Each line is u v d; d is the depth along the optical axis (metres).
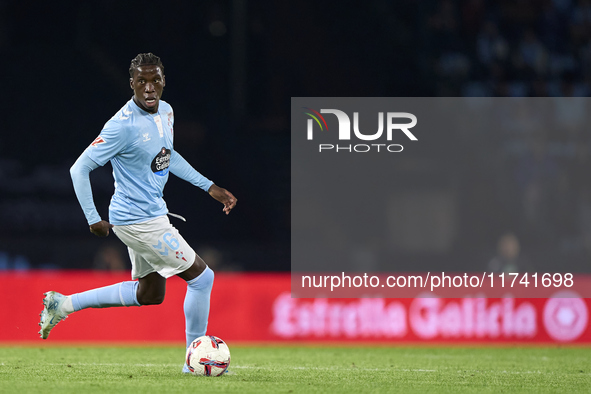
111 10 58.88
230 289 32.88
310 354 28.00
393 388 17.45
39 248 48.25
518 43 62.03
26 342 31.11
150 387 16.17
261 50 59.72
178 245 17.77
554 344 32.94
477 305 33.03
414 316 32.88
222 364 18.38
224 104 58.53
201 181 19.72
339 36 61.09
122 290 18.59
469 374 21.17
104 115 55.22
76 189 17.17
